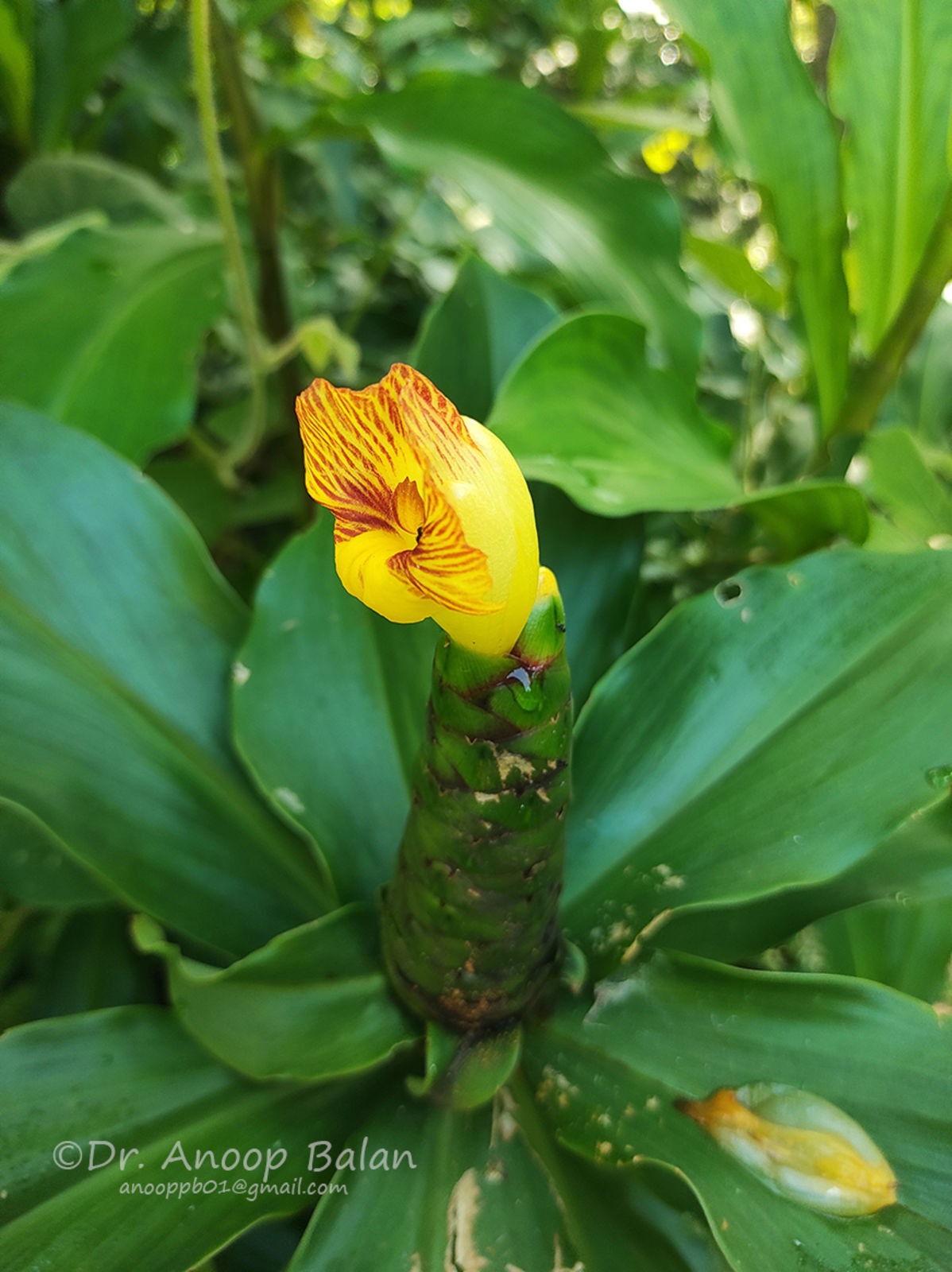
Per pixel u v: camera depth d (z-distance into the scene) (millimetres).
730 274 398
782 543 297
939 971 268
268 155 362
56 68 415
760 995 199
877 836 199
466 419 133
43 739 217
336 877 221
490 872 165
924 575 232
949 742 208
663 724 233
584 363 276
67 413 284
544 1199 181
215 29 340
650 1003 203
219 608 256
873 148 280
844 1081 184
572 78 672
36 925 297
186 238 351
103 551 245
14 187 398
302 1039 188
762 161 271
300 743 237
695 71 724
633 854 219
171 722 237
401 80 520
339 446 135
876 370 297
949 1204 168
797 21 568
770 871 204
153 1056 197
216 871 224
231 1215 174
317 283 541
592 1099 191
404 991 195
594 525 275
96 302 308
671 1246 179
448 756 155
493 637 139
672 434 286
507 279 316
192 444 430
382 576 134
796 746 219
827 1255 163
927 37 267
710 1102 185
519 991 190
